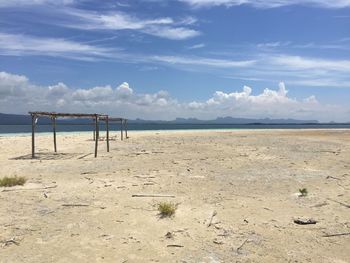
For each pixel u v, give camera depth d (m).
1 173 17.62
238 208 11.34
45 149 29.81
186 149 30.20
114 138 45.16
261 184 15.12
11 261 7.43
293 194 13.23
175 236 8.91
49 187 13.91
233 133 65.81
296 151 28.97
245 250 8.21
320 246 8.52
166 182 15.27
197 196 12.80
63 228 9.33
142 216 10.33
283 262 7.68
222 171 18.39
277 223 10.00
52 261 7.48
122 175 16.92
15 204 11.45
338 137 51.66
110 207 11.20
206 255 7.90
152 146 33.22
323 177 16.83
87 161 22.20
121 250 8.08
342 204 11.96
